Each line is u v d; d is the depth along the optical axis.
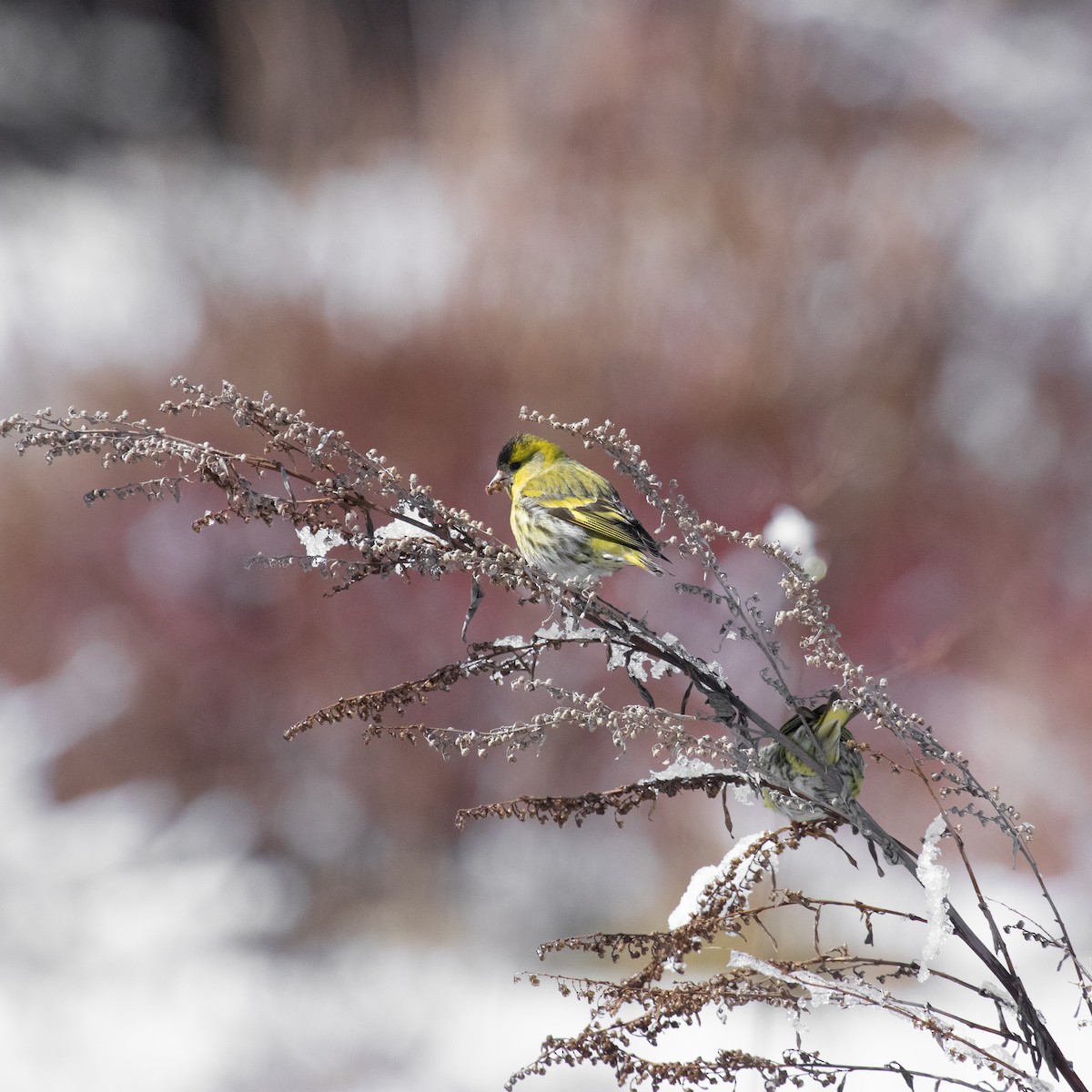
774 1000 2.63
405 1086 8.62
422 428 14.36
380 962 11.20
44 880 12.32
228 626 14.16
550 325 14.85
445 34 19.41
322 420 14.48
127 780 14.09
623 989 2.70
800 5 18.70
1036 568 15.27
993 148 22.06
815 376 15.14
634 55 18.03
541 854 12.63
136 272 17.19
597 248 15.51
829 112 18.73
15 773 14.12
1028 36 25.53
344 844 13.05
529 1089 8.20
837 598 14.22
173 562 14.37
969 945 2.65
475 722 13.32
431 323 14.84
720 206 16.27
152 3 33.25
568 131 17.36
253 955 11.52
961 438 16.20
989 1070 2.53
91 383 15.54
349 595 13.77
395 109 18.72
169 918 11.89
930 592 14.60
